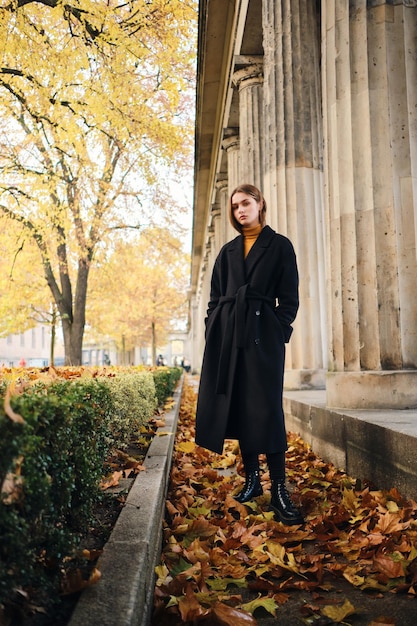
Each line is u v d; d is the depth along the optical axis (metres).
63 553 1.70
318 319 8.38
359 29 4.87
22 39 10.30
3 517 1.33
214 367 3.56
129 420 4.05
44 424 1.61
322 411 4.99
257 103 10.95
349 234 4.89
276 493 3.38
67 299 18.84
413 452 3.03
